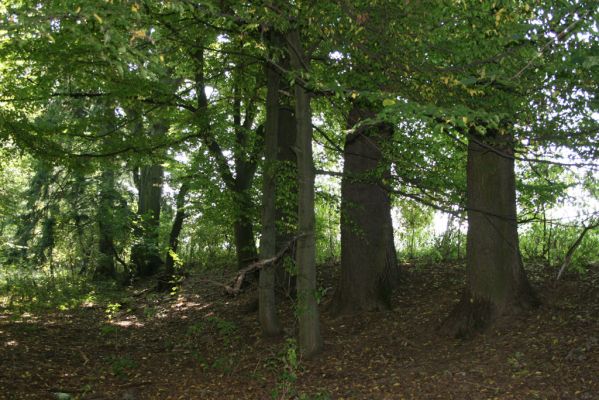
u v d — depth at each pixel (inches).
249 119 636.7
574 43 244.8
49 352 409.4
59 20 213.6
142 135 529.7
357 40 299.1
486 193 363.9
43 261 876.0
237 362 383.2
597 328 315.0
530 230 501.0
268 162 415.8
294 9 292.8
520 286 362.3
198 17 347.9
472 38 285.1
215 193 570.6
